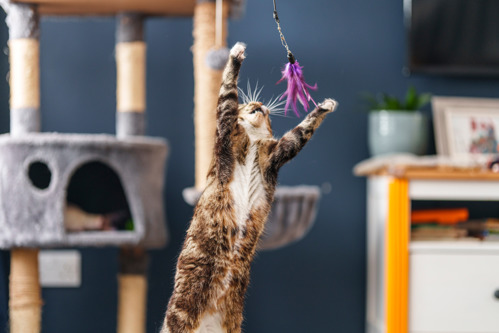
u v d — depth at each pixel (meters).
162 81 3.40
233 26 3.39
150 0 3.09
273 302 3.42
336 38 3.43
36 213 2.98
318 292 3.43
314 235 3.43
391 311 3.14
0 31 3.36
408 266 3.14
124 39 3.19
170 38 3.40
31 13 3.06
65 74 3.39
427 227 3.21
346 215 3.43
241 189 1.87
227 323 1.94
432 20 3.40
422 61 3.41
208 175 1.93
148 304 3.38
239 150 1.87
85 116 3.39
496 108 3.40
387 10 3.44
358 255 3.44
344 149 3.43
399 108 3.34
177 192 3.40
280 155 1.87
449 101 3.40
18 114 3.06
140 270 3.21
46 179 3.19
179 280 1.92
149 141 3.07
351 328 3.43
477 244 3.16
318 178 3.43
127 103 3.19
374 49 3.44
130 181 3.04
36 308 3.05
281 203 3.05
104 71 3.39
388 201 3.15
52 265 3.38
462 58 3.42
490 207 3.45
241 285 1.93
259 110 1.95
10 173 2.98
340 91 3.43
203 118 3.03
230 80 1.83
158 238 3.08
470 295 3.15
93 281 3.39
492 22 3.41
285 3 3.42
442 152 3.36
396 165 3.13
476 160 3.21
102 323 3.39
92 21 3.39
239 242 1.87
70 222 3.07
